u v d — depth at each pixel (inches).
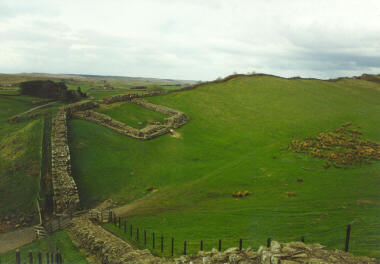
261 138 2293.3
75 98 3026.6
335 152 1850.4
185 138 2283.5
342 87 4020.7
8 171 1505.9
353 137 2103.8
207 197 1385.3
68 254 900.6
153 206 1323.8
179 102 3105.3
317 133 2289.6
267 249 545.6
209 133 2411.4
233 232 989.2
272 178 1542.8
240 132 2438.5
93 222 1174.3
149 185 1562.5
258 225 1021.8
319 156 1809.8
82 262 835.4
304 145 2020.2
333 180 1435.8
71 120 2170.3
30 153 1649.9
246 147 2124.8
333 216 1014.4
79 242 981.8
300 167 1667.1
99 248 887.7
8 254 940.0
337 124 2491.4
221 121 2691.9
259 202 1256.2
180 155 1971.0
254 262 524.1
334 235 836.0
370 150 1796.3
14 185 1400.1
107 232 1039.0
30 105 2674.7
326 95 3565.5
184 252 853.2
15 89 3555.6
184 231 1043.9
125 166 1737.2
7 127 2059.5
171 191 1485.0
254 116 2822.3
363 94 3688.5
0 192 1354.6
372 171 1508.4
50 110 2432.3
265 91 3619.6
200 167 1790.1
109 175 1612.9
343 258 507.8
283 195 1309.1
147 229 1090.7
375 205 1095.6
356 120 2576.3
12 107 2561.5
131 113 2588.6
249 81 3998.5
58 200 1278.3
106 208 1325.0
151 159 1879.9
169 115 2655.0
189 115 2787.9
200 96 3336.6
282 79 4232.3
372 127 2354.8
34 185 1398.9
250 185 1483.8
